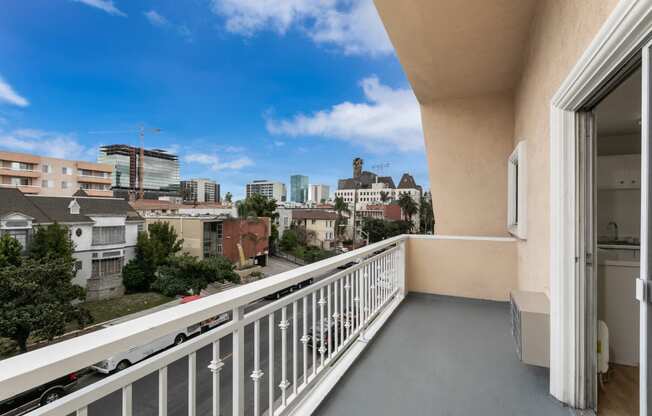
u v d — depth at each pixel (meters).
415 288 4.07
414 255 4.08
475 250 3.81
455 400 1.83
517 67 3.27
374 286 2.87
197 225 23.61
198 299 1.05
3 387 0.53
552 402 1.80
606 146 3.51
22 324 10.04
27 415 0.58
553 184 1.75
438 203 4.62
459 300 3.80
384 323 3.04
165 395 0.87
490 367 2.22
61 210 17.62
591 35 1.27
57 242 15.73
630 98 2.35
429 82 3.65
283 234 36.53
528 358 1.94
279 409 1.46
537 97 2.35
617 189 3.40
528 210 2.77
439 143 4.37
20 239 15.59
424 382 2.03
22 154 33.38
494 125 4.03
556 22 1.80
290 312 5.16
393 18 2.48
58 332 11.12
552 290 1.79
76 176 37.91
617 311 2.20
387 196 49.91
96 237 18.45
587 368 1.69
